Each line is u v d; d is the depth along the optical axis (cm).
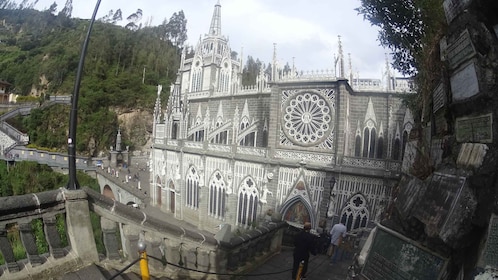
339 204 3206
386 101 3431
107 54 11919
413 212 644
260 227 1265
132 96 10500
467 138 557
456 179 521
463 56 555
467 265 485
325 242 1514
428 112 881
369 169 3089
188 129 5047
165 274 795
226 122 4531
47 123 8994
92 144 9294
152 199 5325
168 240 817
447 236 491
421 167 784
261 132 4303
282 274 1120
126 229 741
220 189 4109
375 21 1500
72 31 13988
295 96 3650
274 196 3541
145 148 10375
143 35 14025
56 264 619
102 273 654
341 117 3303
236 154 3894
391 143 3375
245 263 1120
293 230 1533
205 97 5153
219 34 7094
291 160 3509
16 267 580
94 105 9781
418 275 592
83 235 664
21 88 11525
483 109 506
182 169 4672
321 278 1196
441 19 843
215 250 952
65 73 11138
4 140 7750
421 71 1050
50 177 6462
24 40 15000
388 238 717
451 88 624
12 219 577
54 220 637
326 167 3253
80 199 663
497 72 490
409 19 1398
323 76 3466
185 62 7362
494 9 504
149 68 12362
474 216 470
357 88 3569
